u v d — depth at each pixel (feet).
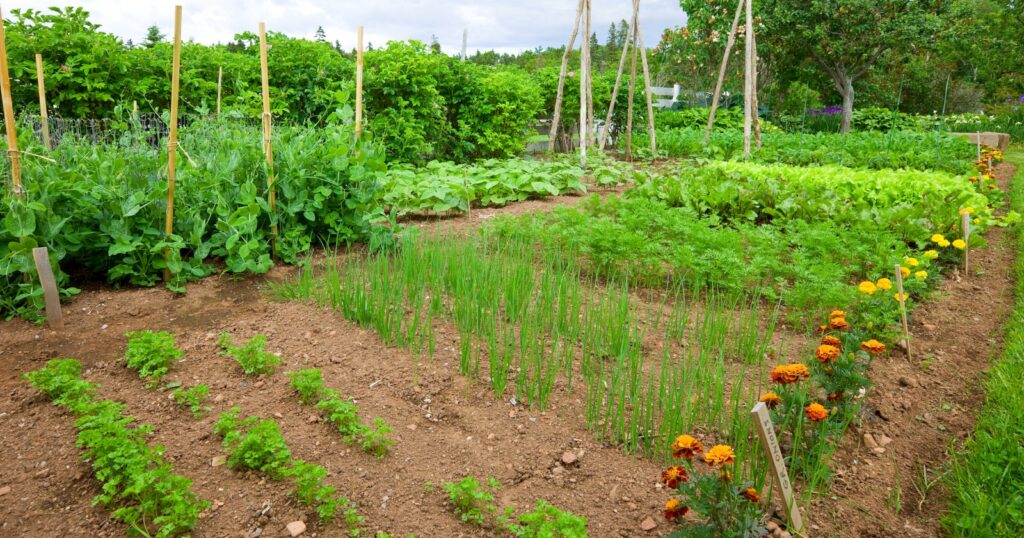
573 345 13.56
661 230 20.66
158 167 17.72
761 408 7.78
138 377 11.89
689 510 8.65
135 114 19.47
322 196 18.88
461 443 10.13
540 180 31.07
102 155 17.48
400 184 26.35
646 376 12.46
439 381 11.97
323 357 12.75
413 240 19.22
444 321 14.69
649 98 45.96
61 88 29.30
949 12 85.15
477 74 40.91
